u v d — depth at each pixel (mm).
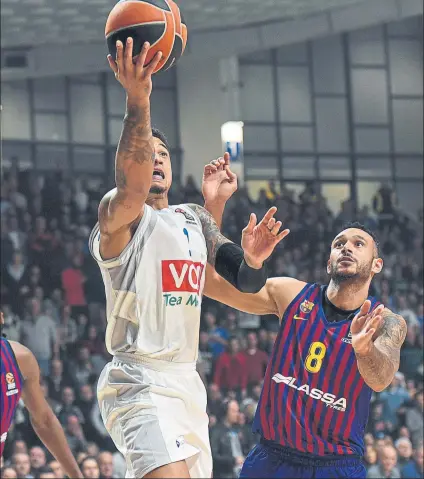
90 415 14344
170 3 4285
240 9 22062
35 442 13469
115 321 4500
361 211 24672
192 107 25781
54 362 14992
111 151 25641
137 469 4301
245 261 4434
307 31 23266
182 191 22828
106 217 4324
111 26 4176
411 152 27891
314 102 27281
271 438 4984
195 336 4582
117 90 25844
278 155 26828
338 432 4934
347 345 4996
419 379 18078
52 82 25000
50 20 20812
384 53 27844
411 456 14656
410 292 21984
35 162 24656
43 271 17984
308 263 21719
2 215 19547
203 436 4551
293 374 5008
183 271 4512
